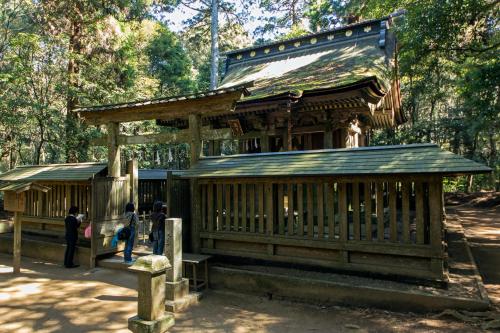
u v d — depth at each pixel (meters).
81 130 17.55
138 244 10.59
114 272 8.35
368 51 14.23
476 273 6.75
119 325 5.25
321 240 6.70
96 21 17.67
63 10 17.39
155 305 3.61
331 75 12.58
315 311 5.69
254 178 7.36
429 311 5.27
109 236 9.24
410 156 6.00
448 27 10.09
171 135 8.81
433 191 5.78
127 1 19.38
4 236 11.26
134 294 6.71
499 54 11.85
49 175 10.51
